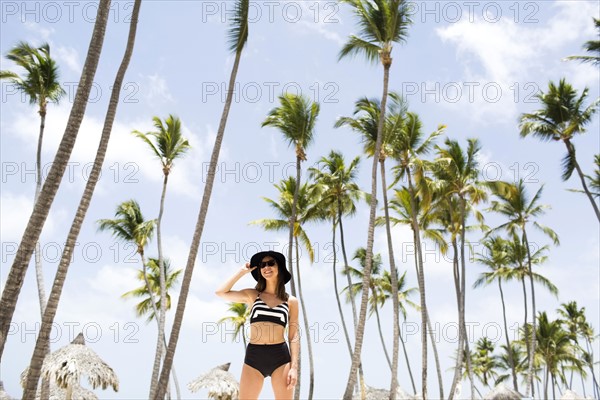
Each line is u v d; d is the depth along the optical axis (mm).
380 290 45812
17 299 9055
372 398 27688
